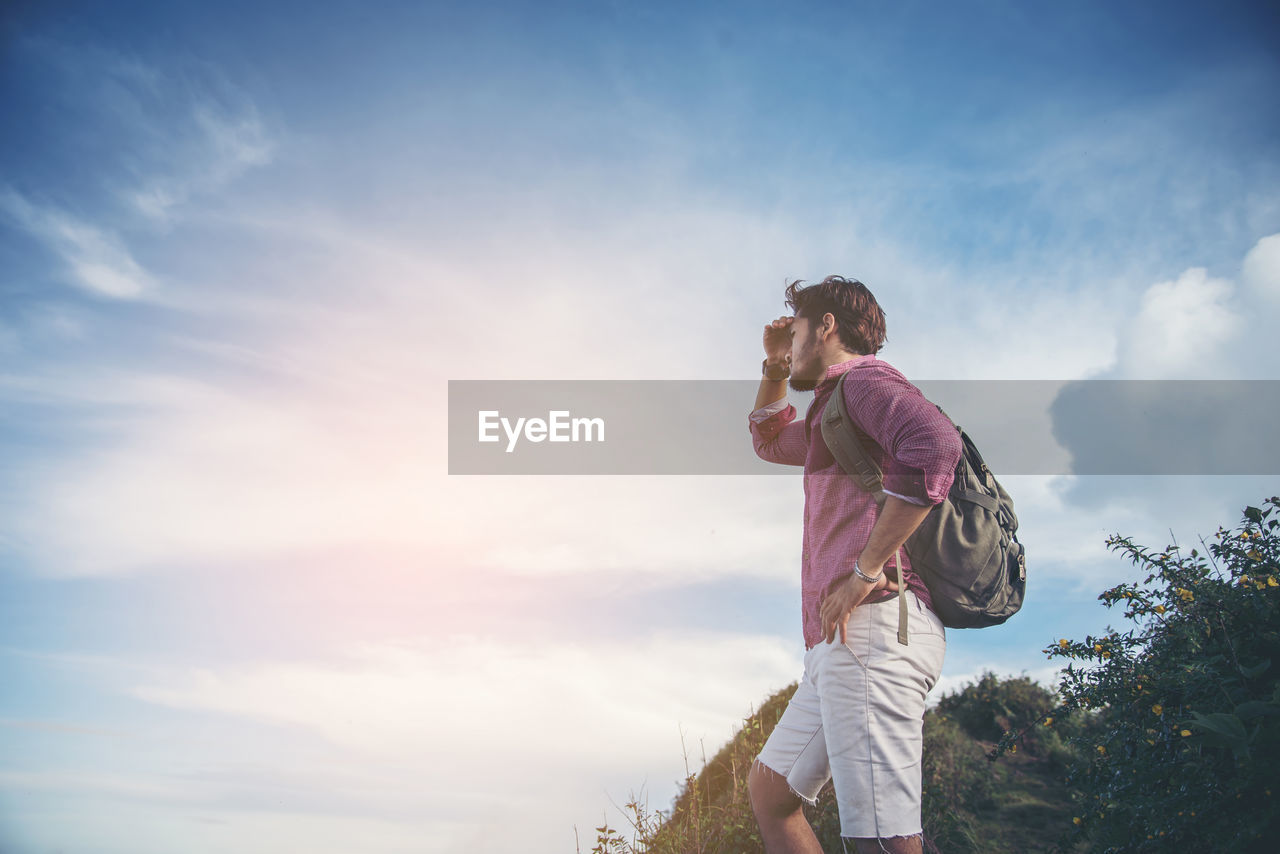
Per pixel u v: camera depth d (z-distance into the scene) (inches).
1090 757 116.7
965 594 78.4
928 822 170.2
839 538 80.3
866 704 75.5
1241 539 107.0
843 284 90.0
